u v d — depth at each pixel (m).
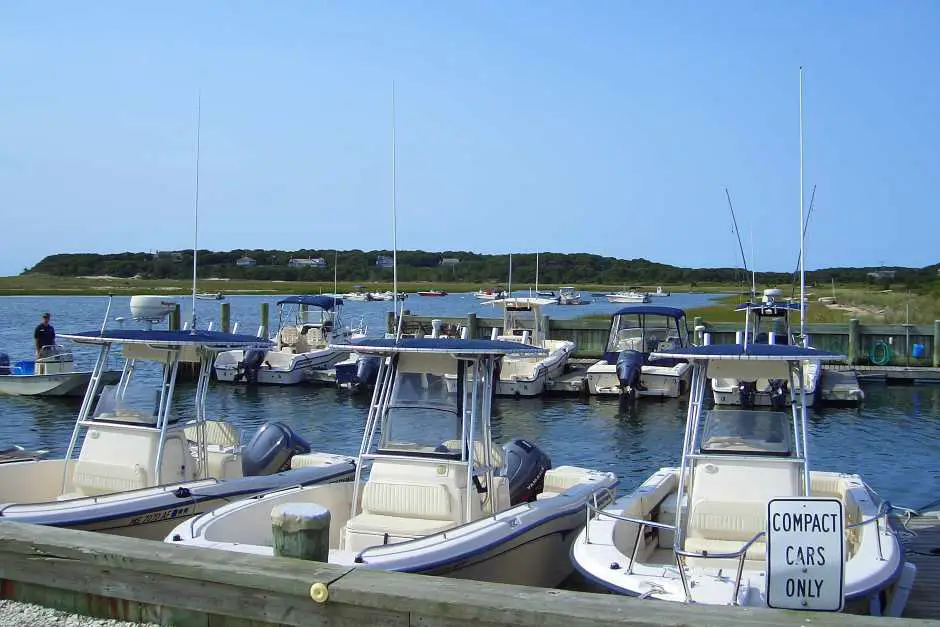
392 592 4.87
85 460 9.25
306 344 28.30
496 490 8.86
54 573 5.68
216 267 108.38
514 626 4.69
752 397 17.72
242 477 10.13
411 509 7.95
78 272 108.19
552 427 19.88
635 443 18.03
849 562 6.68
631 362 23.22
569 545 8.76
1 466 9.34
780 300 22.12
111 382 21.78
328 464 11.12
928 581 8.69
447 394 8.23
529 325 27.86
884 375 26.59
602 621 4.56
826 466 15.86
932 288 57.78
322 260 108.50
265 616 5.15
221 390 25.02
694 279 117.31
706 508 7.59
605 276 118.62
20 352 34.00
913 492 14.00
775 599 4.99
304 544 5.45
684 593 6.05
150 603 5.44
